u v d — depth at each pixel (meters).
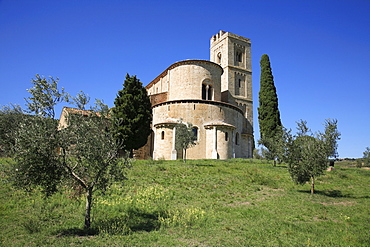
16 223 12.04
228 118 46.44
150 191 18.53
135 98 40.34
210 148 41.72
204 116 43.25
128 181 21.11
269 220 13.06
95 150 11.30
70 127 11.36
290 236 10.77
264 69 61.62
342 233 11.27
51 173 10.58
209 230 11.47
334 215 14.30
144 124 40.22
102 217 13.23
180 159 37.66
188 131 33.78
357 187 24.52
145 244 9.70
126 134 37.94
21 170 10.05
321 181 27.31
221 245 9.73
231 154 43.12
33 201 15.42
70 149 11.13
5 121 24.70
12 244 9.53
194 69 47.59
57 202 15.29
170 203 16.16
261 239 10.38
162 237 10.52
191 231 11.34
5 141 10.58
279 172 30.19
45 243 9.63
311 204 16.56
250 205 16.22
